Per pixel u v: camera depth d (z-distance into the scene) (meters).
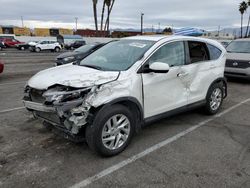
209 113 5.53
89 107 3.26
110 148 3.61
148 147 4.00
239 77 9.34
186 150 3.92
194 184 3.07
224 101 6.84
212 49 5.45
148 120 4.11
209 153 3.84
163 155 3.75
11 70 13.02
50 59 20.81
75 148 3.90
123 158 3.64
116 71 3.75
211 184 3.08
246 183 3.11
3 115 5.38
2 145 3.97
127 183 3.08
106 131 3.54
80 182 3.08
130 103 3.81
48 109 3.34
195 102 5.01
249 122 5.21
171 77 4.35
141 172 3.30
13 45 39.78
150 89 4.00
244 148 4.02
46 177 3.16
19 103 6.33
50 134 4.40
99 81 3.41
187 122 5.14
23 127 4.71
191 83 4.83
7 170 3.29
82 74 3.64
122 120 3.70
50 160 3.55
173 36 4.73
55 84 3.39
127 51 4.30
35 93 3.64
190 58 4.82
